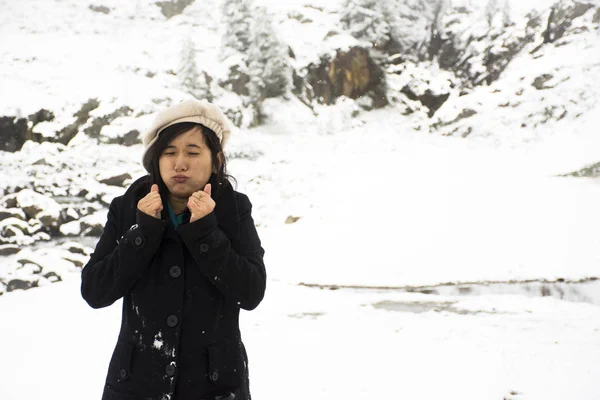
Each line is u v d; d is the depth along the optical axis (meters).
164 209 1.87
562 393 4.48
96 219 12.85
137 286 1.82
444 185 14.02
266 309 7.59
